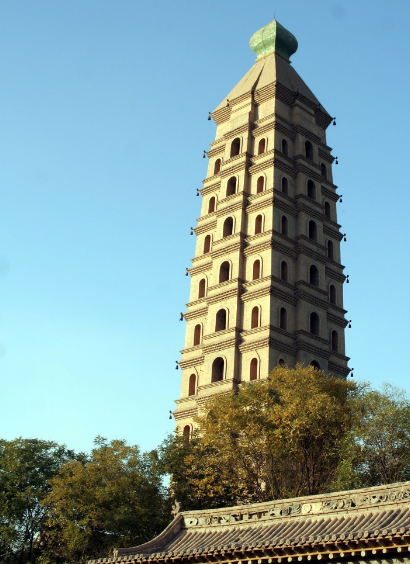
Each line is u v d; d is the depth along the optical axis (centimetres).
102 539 7062
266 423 6825
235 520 4116
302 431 6631
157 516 6769
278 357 8944
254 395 7144
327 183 10831
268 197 9962
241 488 6806
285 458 6788
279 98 10856
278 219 9894
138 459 7144
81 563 6203
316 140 11000
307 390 7094
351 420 6662
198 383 9488
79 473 6912
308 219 10194
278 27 11581
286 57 11719
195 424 9112
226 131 11094
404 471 6234
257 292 9325
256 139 10719
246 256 9838
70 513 6812
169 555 3919
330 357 9550
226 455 6875
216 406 7206
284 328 9288
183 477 7162
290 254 9788
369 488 3575
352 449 6319
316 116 11238
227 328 9338
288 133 10688
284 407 6838
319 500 3747
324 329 9675
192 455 7119
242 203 10106
